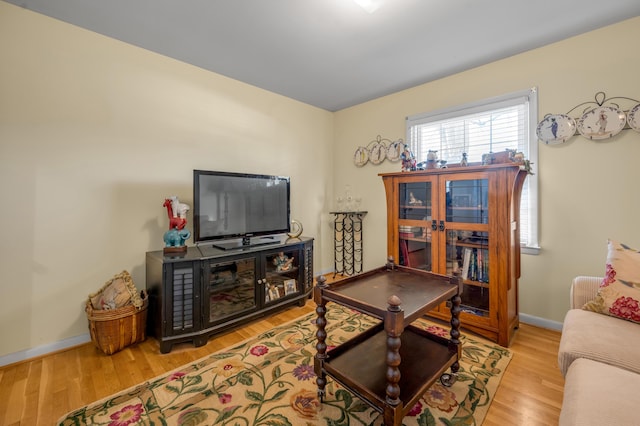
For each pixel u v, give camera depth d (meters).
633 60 1.96
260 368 1.80
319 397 1.51
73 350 2.03
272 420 1.37
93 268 2.16
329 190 4.02
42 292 1.96
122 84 2.26
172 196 2.45
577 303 1.63
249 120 3.08
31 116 1.91
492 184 2.08
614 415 0.84
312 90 3.26
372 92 3.32
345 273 3.94
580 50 2.15
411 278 1.83
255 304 2.48
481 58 2.52
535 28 2.07
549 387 1.60
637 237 1.97
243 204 2.65
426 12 1.90
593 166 2.12
